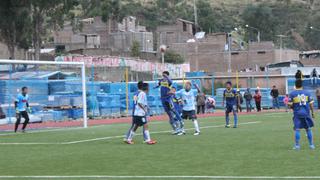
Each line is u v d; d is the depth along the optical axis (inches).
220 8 7076.8
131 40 4284.0
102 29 4382.4
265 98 2388.0
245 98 2095.2
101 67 2466.8
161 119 1596.9
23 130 1115.9
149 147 735.7
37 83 1520.7
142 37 4345.5
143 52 3806.6
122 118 1753.2
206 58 4185.5
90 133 1029.2
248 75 2994.6
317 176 463.5
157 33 4788.4
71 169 533.3
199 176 474.6
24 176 491.5
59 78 1625.2
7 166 563.2
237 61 4141.2
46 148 751.7
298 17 6486.2
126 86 1844.2
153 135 937.5
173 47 4281.5
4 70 1448.1
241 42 4717.0
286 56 4224.9
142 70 2817.4
